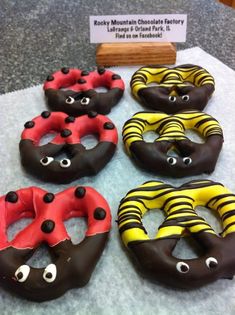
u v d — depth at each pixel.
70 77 0.32
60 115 0.28
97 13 0.39
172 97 0.29
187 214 0.21
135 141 0.26
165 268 0.19
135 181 0.25
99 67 0.32
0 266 0.19
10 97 0.31
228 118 0.30
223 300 0.19
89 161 0.25
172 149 0.27
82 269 0.19
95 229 0.21
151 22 0.33
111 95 0.30
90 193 0.22
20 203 0.22
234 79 0.33
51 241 0.20
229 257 0.19
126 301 0.19
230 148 0.28
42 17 0.39
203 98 0.29
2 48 0.35
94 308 0.19
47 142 0.28
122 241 0.22
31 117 0.30
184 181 0.25
